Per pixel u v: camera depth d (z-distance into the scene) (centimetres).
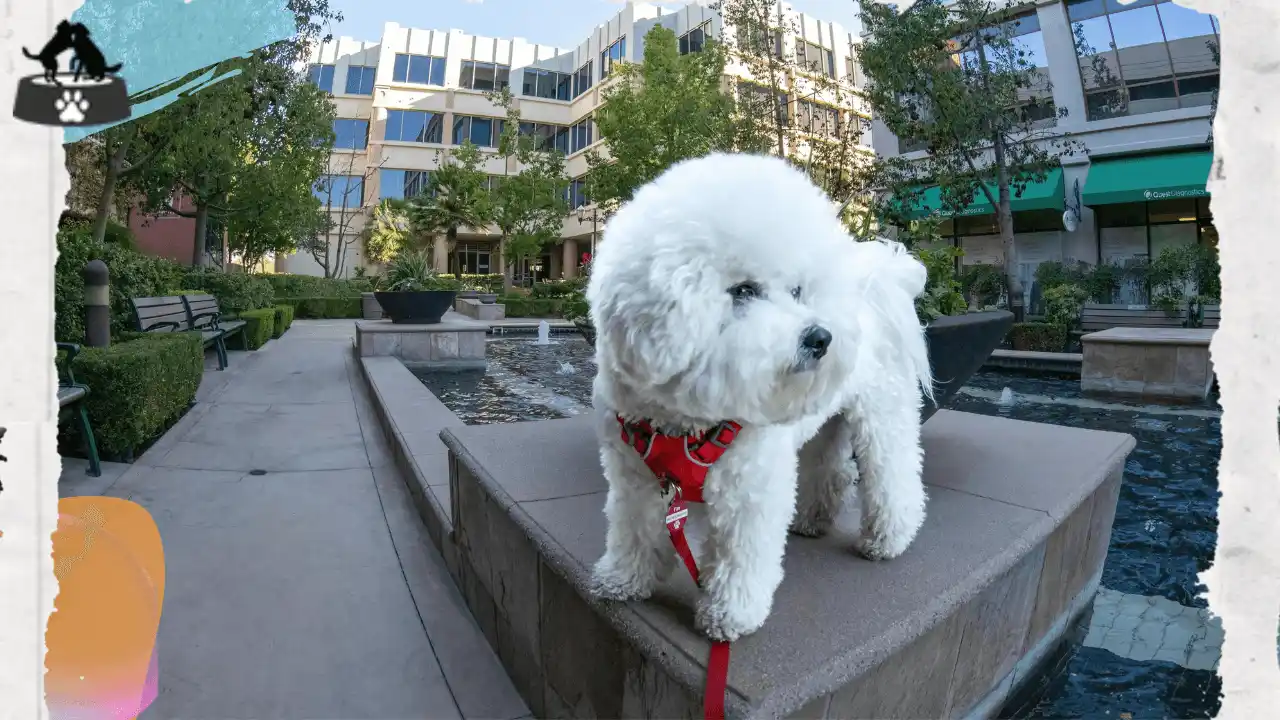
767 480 147
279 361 912
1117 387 751
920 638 164
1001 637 207
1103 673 236
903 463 199
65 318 521
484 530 247
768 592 151
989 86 1328
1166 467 460
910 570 188
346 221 3675
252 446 475
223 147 959
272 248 1906
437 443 416
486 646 241
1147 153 1538
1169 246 1455
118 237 1312
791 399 133
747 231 129
